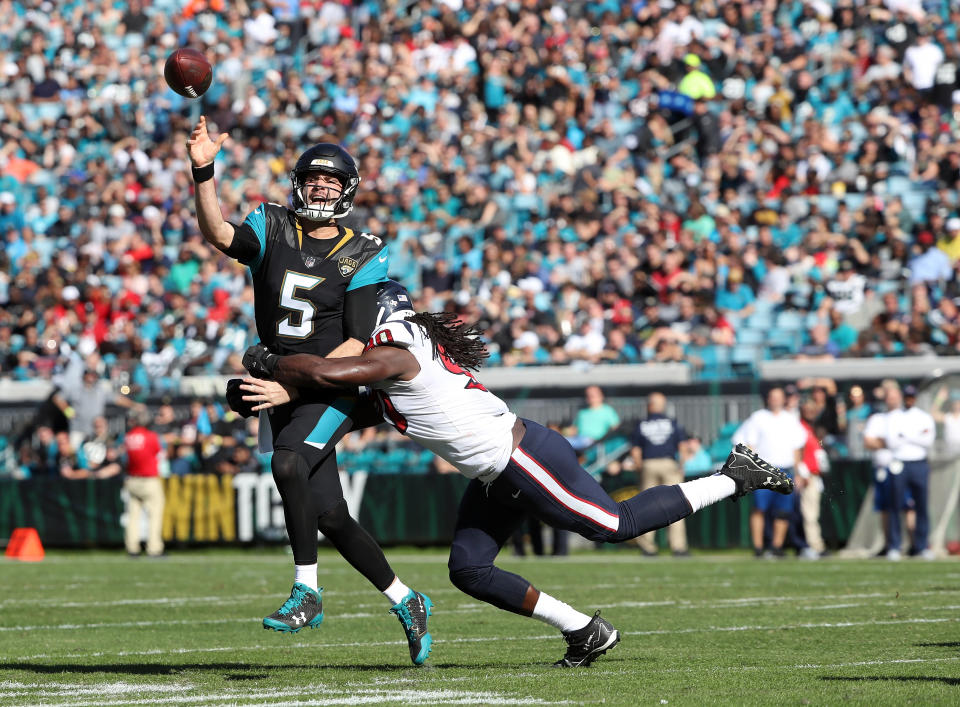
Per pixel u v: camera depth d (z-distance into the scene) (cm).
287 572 4741
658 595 3603
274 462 2031
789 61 8331
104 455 6328
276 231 2144
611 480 5822
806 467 5350
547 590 3784
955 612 3041
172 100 8788
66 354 6962
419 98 8512
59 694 1892
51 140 8988
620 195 7425
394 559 5412
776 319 6731
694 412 5869
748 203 7475
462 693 1853
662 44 8269
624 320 6600
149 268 7925
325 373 1956
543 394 5997
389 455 6088
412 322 2011
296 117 8662
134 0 9694
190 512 6159
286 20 9300
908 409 5331
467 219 7606
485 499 2091
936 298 6694
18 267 8075
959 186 7481
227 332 7044
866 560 5188
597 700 1769
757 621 2894
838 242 7069
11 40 9662
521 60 8425
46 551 6316
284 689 1927
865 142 7712
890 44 8212
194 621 3081
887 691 1831
